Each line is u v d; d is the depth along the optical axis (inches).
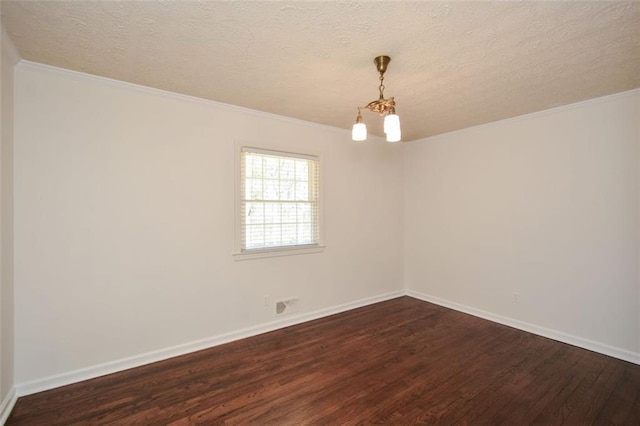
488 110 127.6
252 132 129.3
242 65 89.3
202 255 118.3
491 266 147.2
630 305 107.7
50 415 79.7
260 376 98.2
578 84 101.7
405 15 66.1
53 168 92.2
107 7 63.7
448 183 165.5
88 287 97.7
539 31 72.1
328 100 117.0
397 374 99.2
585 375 98.6
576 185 119.9
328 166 154.0
